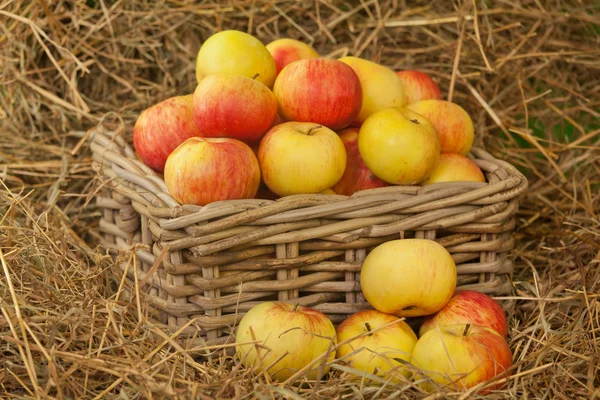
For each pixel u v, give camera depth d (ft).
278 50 5.34
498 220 4.49
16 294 4.11
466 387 3.79
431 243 4.20
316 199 4.25
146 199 4.49
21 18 6.01
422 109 5.09
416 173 4.53
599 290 4.70
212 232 4.02
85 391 3.63
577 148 6.63
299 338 3.86
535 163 6.73
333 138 4.45
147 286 4.66
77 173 6.25
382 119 4.53
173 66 6.73
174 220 4.00
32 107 6.41
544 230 6.12
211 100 4.41
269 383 3.72
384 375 3.86
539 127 6.85
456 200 4.38
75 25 6.38
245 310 4.29
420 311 4.28
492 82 6.82
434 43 6.91
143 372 3.64
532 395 3.99
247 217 4.04
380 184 4.78
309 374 3.99
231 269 4.19
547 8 6.82
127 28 6.57
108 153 5.09
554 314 4.65
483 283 4.65
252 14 6.71
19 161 6.10
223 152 4.19
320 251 4.33
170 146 4.83
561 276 5.23
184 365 3.84
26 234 4.82
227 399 3.58
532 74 6.81
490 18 6.82
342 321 4.48
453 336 3.89
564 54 6.73
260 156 4.48
